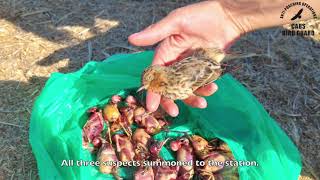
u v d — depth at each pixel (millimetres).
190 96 468
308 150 546
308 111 585
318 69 632
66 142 489
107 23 679
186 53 490
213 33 481
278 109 586
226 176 495
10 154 528
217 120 533
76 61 628
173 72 442
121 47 648
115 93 555
